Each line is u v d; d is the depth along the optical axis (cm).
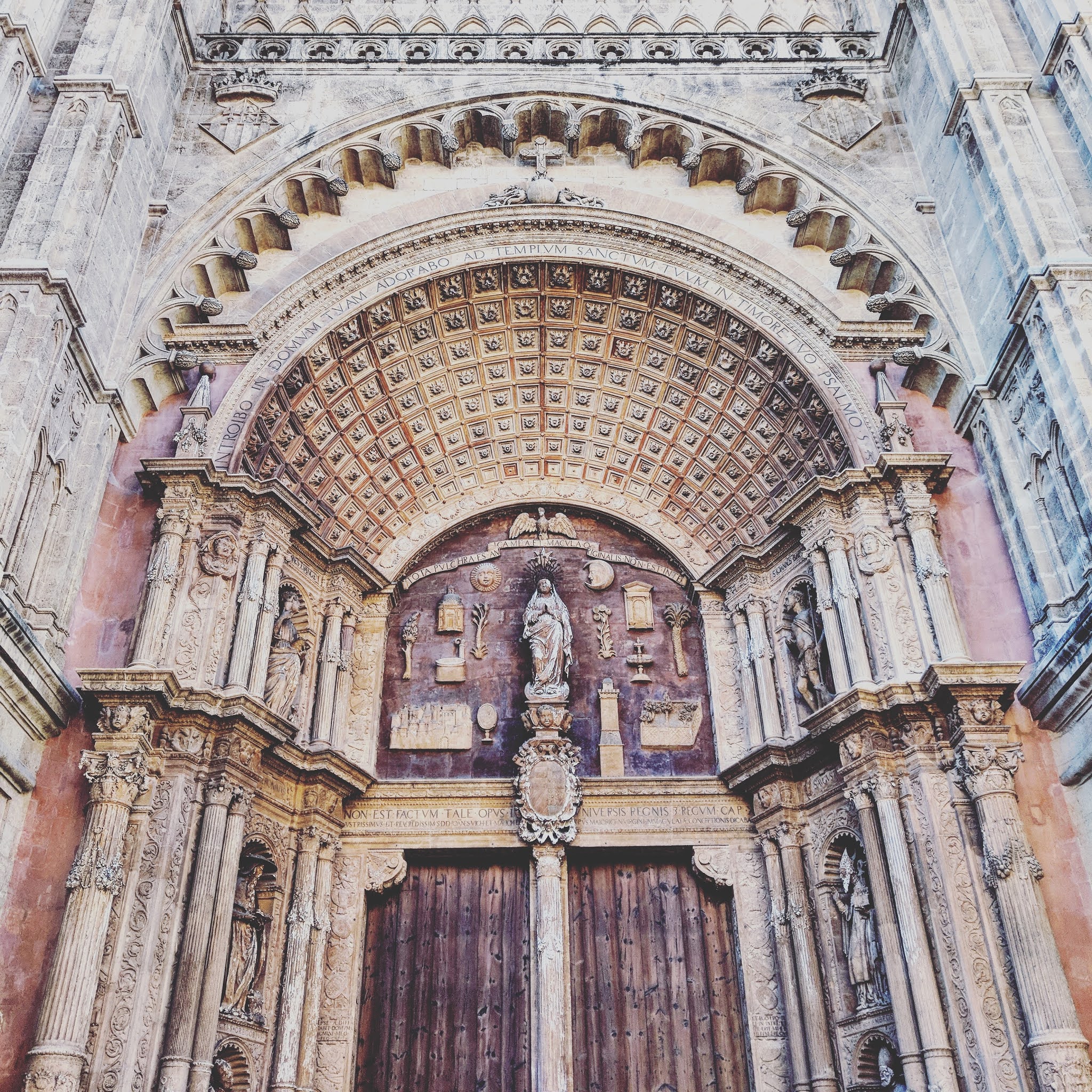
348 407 1559
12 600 1106
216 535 1321
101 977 1048
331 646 1483
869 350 1461
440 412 1653
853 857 1288
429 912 1431
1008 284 1297
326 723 1428
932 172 1528
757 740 1448
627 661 1595
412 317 1559
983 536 1340
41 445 1183
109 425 1350
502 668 1589
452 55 1689
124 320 1402
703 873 1416
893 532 1336
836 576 1345
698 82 1656
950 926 1098
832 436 1434
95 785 1105
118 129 1369
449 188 1628
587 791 1456
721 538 1634
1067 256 1213
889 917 1155
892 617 1278
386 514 1659
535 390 1684
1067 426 1151
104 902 1052
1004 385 1327
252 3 1873
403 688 1573
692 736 1534
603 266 1559
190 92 1642
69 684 1182
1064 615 1188
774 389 1514
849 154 1584
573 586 1666
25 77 1325
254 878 1266
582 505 1720
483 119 1636
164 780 1162
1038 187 1281
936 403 1441
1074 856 1130
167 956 1084
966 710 1153
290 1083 1202
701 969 1395
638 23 1845
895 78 1659
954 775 1162
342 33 1792
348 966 1348
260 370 1430
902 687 1201
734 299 1524
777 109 1628
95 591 1286
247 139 1585
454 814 1449
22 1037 1019
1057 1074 973
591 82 1653
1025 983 1026
